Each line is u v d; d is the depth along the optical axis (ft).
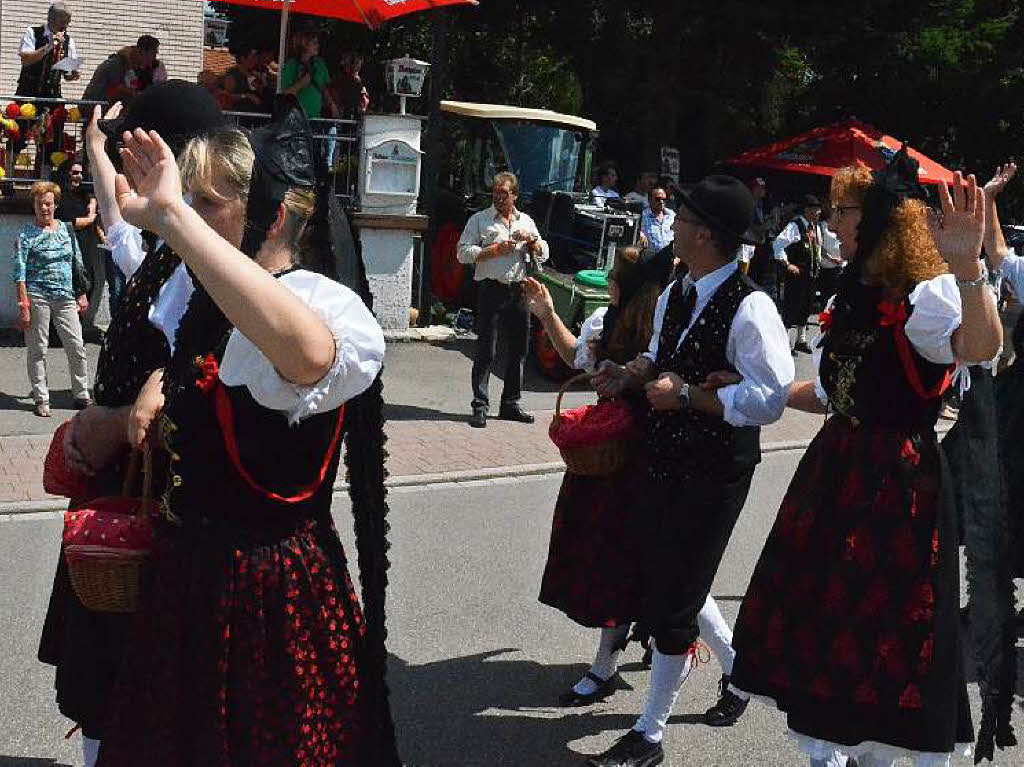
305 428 7.59
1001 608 10.39
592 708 14.38
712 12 65.62
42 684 14.29
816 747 10.68
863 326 10.66
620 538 13.52
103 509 8.85
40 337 26.94
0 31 47.14
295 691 7.61
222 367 7.39
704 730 13.92
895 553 10.38
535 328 35.14
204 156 7.60
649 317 13.73
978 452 10.46
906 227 10.36
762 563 11.12
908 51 75.61
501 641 16.33
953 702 10.38
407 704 14.24
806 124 83.35
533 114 46.78
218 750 7.43
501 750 13.19
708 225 11.84
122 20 49.39
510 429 28.96
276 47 63.82
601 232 41.98
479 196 45.55
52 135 35.04
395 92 36.99
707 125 73.36
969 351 9.88
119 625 9.10
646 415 13.02
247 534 7.63
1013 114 81.10
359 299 7.47
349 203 37.29
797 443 29.89
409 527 21.18
